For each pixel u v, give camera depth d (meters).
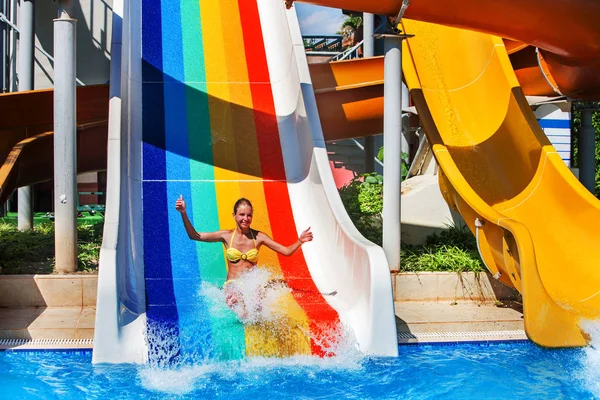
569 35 7.95
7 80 15.73
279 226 8.30
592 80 8.98
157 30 11.10
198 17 11.51
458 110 9.90
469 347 6.73
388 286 6.39
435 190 10.35
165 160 9.09
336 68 11.91
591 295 7.14
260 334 6.18
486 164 9.09
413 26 10.93
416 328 7.07
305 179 9.12
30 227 11.66
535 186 8.45
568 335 6.43
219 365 5.92
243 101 10.22
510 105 9.24
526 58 11.08
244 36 11.32
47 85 16.50
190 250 7.77
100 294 6.06
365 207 10.23
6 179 8.50
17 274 7.86
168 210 8.35
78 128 10.76
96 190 20.84
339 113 11.73
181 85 10.30
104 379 5.57
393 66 8.29
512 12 7.57
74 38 8.39
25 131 10.48
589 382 5.68
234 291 6.69
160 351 5.97
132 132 9.35
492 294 8.38
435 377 5.75
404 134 13.51
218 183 8.87
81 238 10.30
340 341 6.21
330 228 7.94
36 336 6.58
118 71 9.27
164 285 7.08
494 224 7.48
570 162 11.59
